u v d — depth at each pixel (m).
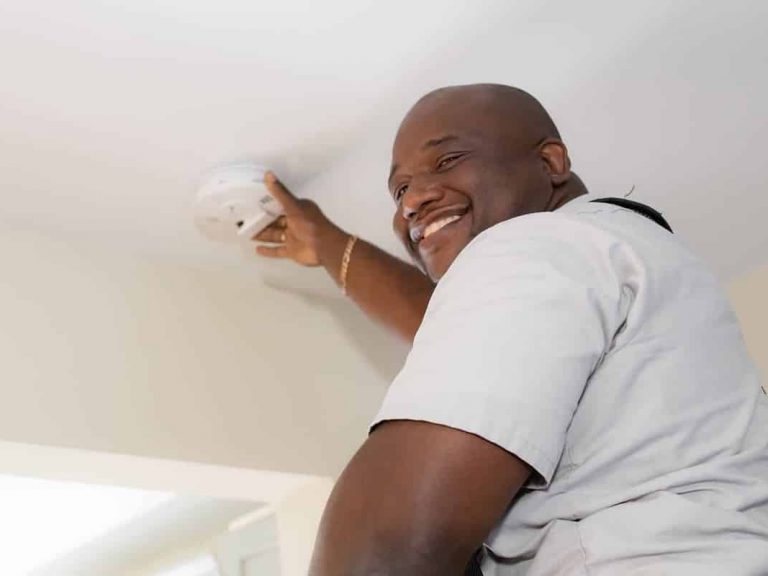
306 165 1.46
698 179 1.70
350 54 1.24
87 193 1.47
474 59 1.28
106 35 1.15
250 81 1.26
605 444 0.64
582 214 0.73
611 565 0.60
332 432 1.74
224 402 1.63
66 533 3.32
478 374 0.59
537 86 1.37
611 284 0.66
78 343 1.51
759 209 1.85
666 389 0.65
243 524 2.71
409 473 0.57
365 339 1.91
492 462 0.58
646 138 1.55
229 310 1.74
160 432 1.52
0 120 1.28
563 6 1.21
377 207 1.61
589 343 0.63
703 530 0.59
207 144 1.38
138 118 1.31
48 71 1.20
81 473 1.53
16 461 1.45
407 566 0.54
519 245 0.67
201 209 1.48
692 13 1.26
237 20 1.15
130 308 1.61
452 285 0.67
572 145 1.54
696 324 0.70
